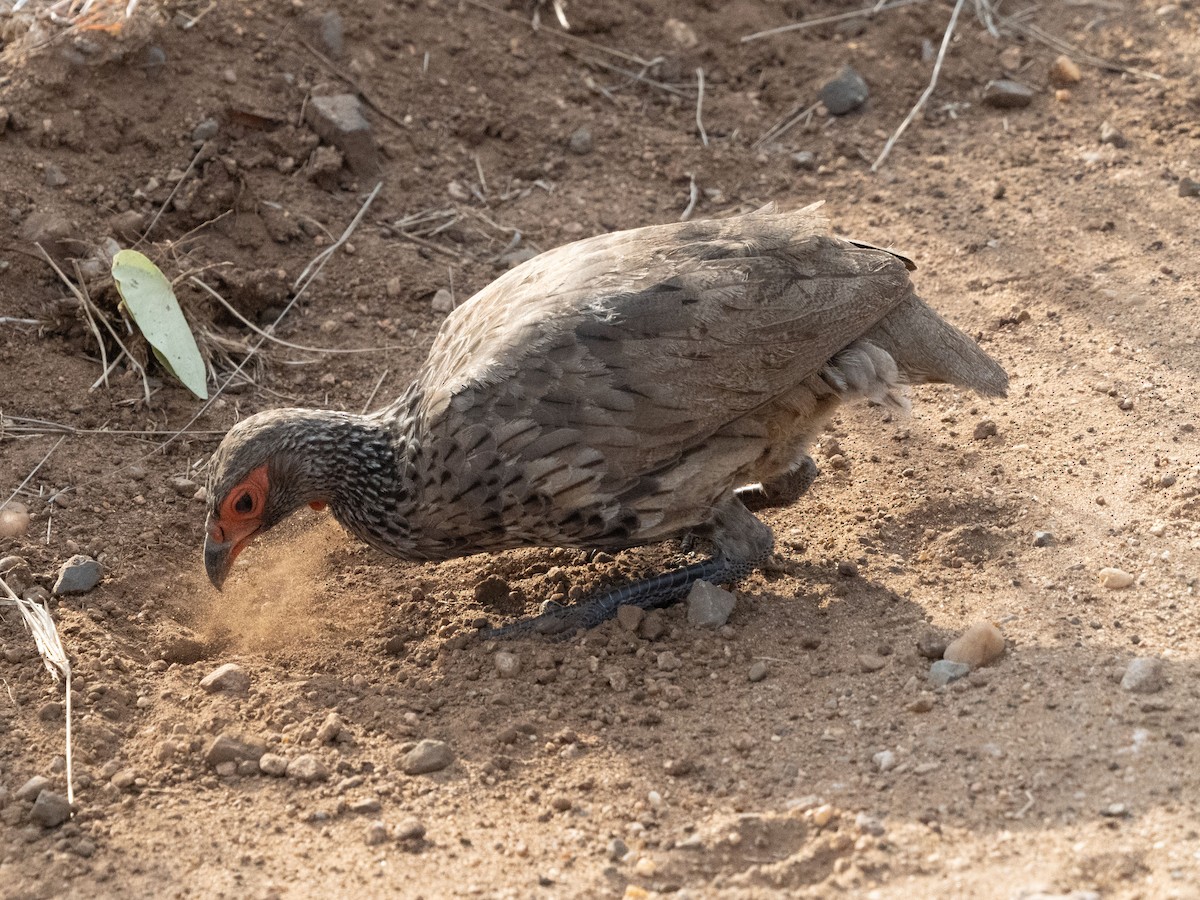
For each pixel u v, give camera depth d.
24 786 2.42
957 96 2.87
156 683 2.48
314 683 2.48
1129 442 2.56
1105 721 2.40
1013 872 2.35
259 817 2.41
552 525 2.48
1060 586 2.48
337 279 2.71
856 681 2.45
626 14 2.88
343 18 2.80
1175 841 2.35
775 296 2.48
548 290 2.49
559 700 2.46
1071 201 2.76
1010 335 2.66
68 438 2.61
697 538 2.55
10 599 2.51
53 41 2.72
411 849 2.39
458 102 2.81
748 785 2.40
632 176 2.80
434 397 2.47
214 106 2.74
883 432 2.61
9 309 2.65
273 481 2.49
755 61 2.88
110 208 2.70
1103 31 2.91
